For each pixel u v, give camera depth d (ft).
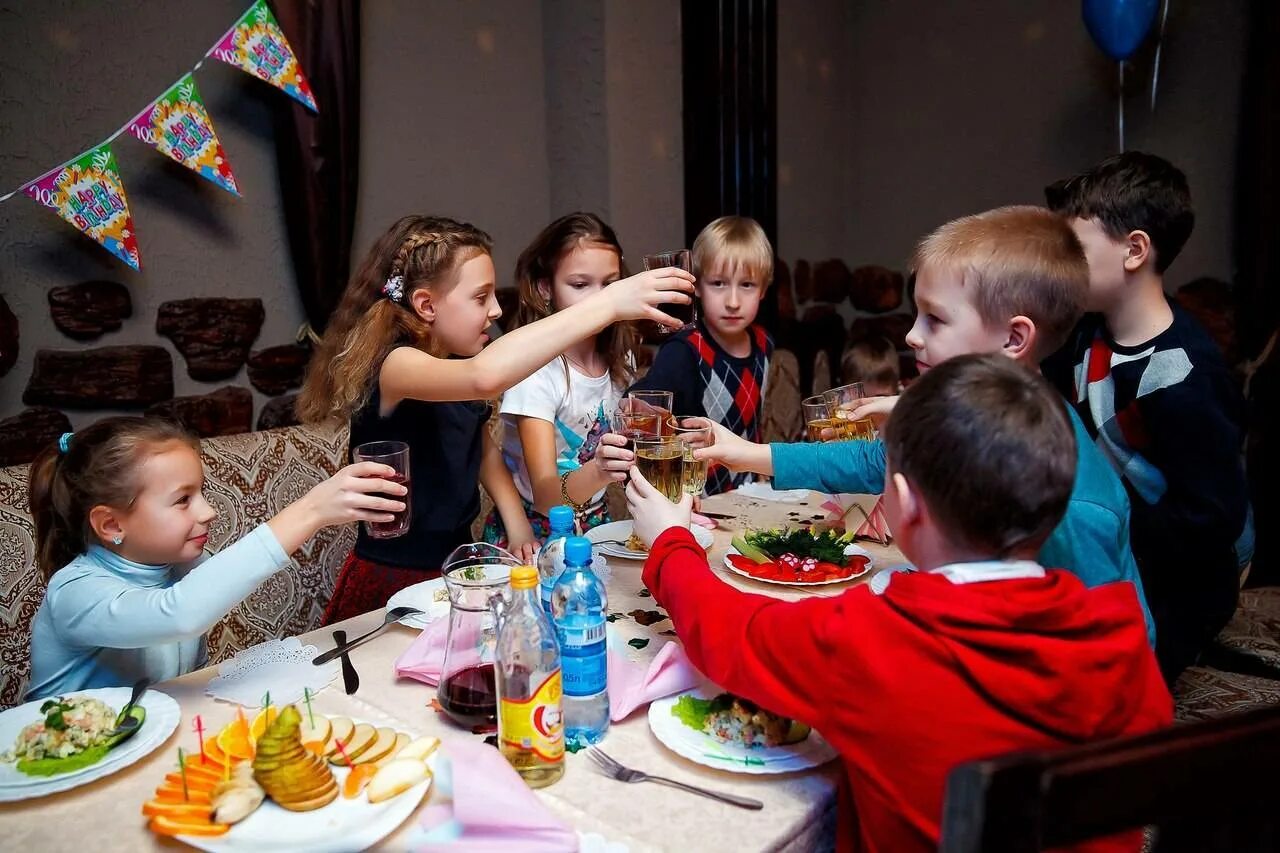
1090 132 11.94
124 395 7.32
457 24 9.57
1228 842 1.93
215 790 2.78
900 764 2.59
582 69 10.31
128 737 3.21
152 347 7.50
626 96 10.38
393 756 3.02
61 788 2.91
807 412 5.65
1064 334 3.93
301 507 3.73
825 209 13.84
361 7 8.67
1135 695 2.64
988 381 2.76
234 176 7.92
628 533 5.63
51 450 4.31
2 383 6.78
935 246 4.00
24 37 6.66
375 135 8.95
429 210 9.55
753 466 5.07
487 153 10.07
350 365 5.43
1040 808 1.74
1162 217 5.02
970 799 1.77
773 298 12.28
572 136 10.55
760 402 8.45
